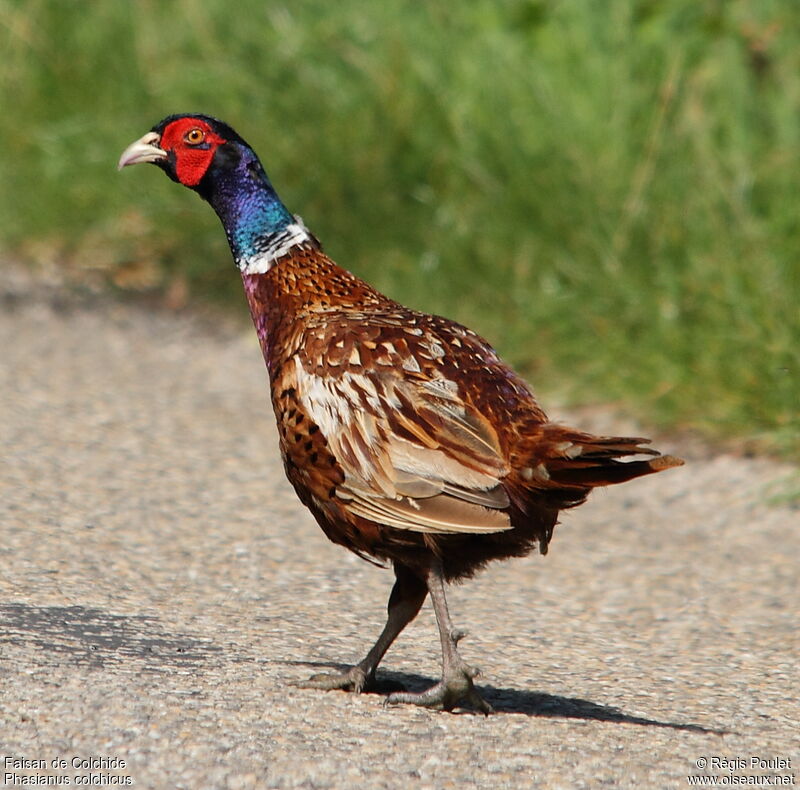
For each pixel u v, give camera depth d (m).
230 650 14.30
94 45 37.03
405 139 30.73
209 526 18.92
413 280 28.80
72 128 35.66
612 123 28.14
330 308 14.39
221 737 11.74
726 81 28.42
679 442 23.81
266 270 14.80
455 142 30.00
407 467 12.90
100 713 12.00
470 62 30.47
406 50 31.47
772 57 28.47
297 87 32.06
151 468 21.38
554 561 18.72
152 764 11.11
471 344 13.54
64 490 19.81
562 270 26.75
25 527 18.00
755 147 27.19
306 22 32.78
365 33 32.06
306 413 13.52
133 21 36.62
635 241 26.38
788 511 20.91
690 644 15.74
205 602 15.96
